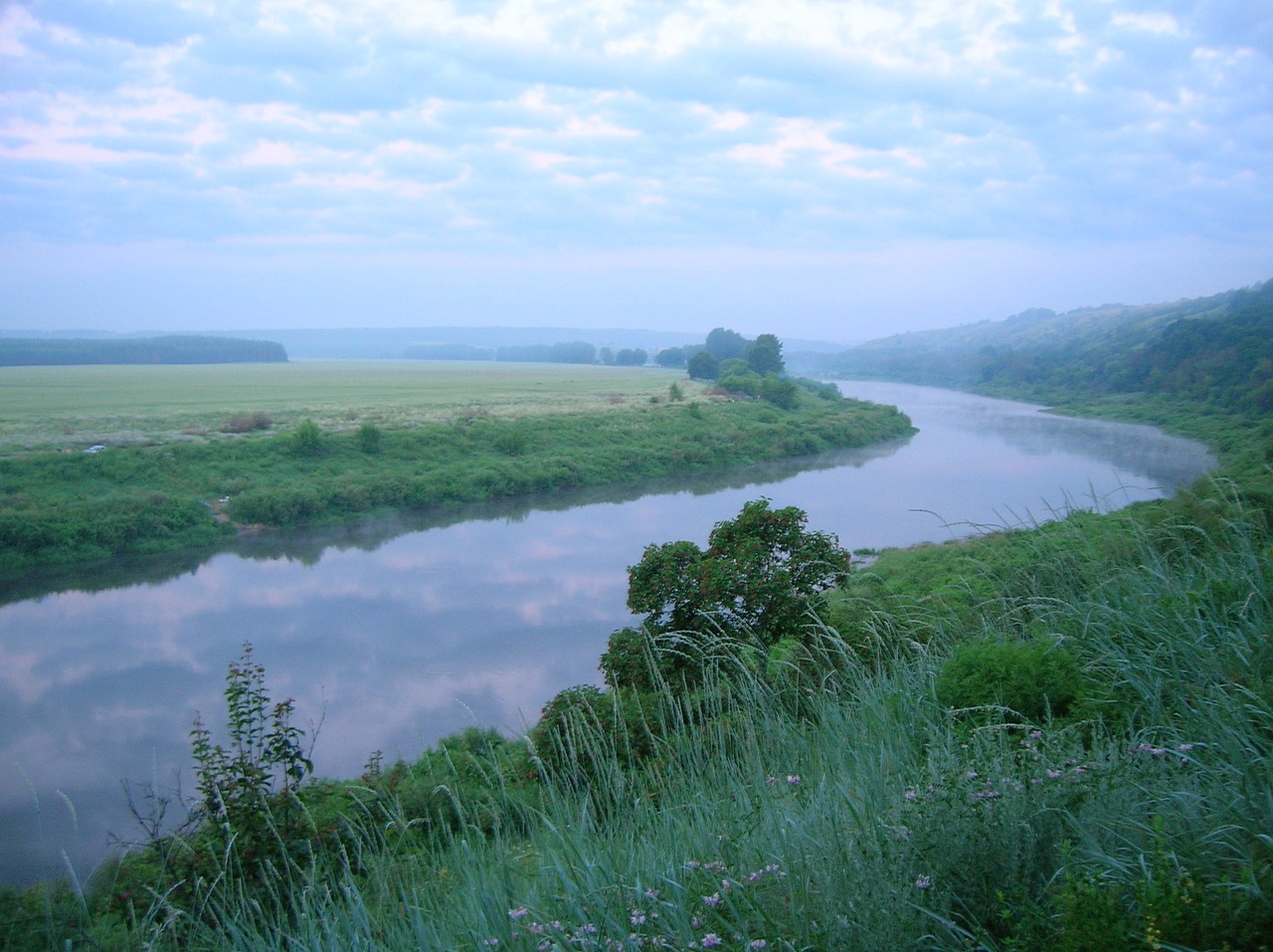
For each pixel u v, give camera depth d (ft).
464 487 164.55
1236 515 26.84
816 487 163.53
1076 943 9.13
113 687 72.18
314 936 14.57
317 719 62.69
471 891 13.32
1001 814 11.27
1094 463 164.66
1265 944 8.93
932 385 520.42
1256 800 11.57
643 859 13.60
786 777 15.96
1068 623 21.84
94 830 47.70
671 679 31.91
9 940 18.94
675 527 138.72
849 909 10.30
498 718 62.59
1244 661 16.20
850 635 27.40
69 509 126.11
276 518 140.77
